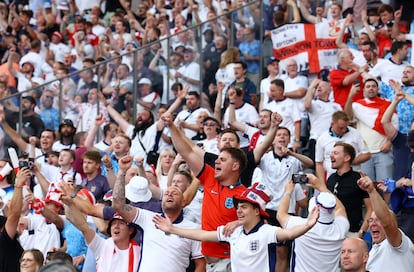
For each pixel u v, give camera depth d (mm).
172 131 27688
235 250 25750
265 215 25828
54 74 50594
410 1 44438
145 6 51812
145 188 29234
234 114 37469
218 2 48500
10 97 42406
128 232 27703
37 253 28656
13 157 29641
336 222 26844
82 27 52219
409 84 37250
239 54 41562
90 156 35000
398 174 34312
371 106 36500
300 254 26828
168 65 41312
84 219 27906
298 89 38750
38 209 32219
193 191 29391
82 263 32125
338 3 42156
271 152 33094
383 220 25141
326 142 34562
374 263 26234
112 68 41656
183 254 27312
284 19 42000
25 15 55094
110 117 41375
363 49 40250
